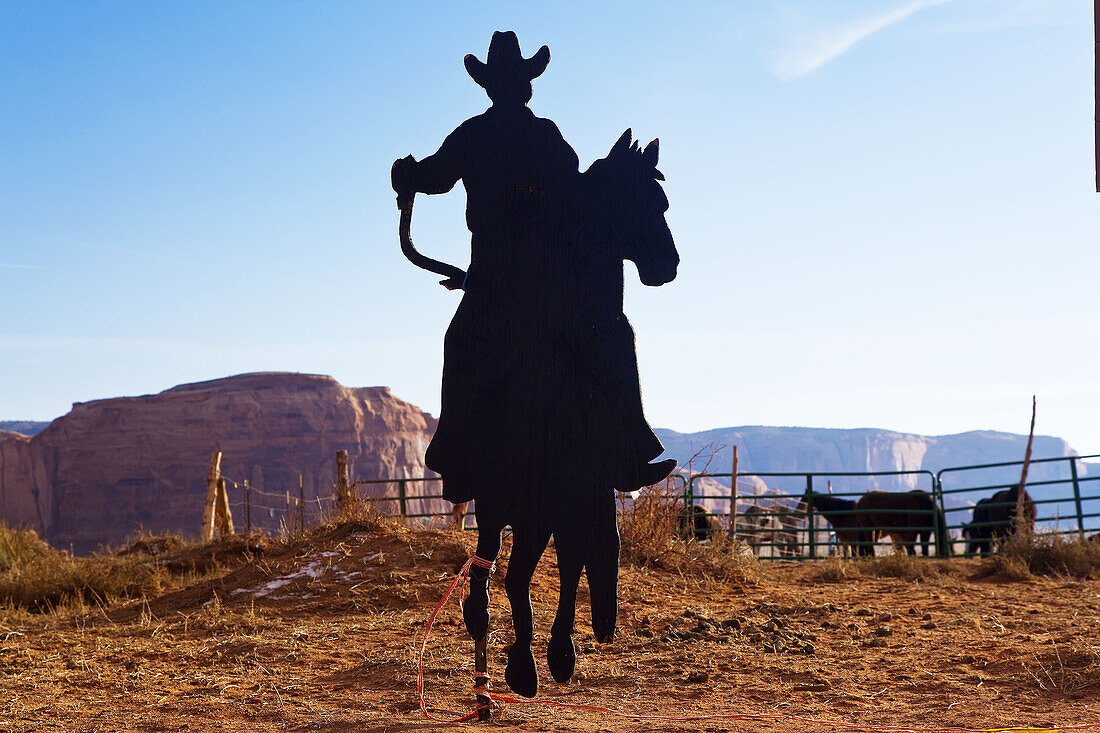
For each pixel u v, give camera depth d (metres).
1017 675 6.62
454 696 6.43
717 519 20.11
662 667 7.27
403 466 173.25
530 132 5.54
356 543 12.93
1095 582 13.62
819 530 20.31
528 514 5.39
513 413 5.43
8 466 158.12
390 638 8.70
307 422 165.00
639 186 5.50
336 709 6.11
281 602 11.04
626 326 5.45
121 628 9.92
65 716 6.07
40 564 14.50
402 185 5.60
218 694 6.66
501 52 5.59
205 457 158.25
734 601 11.38
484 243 5.53
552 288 5.46
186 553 16.70
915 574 15.51
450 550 12.20
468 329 5.50
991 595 12.10
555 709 6.03
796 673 7.00
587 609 10.16
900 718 5.64
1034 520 17.33
